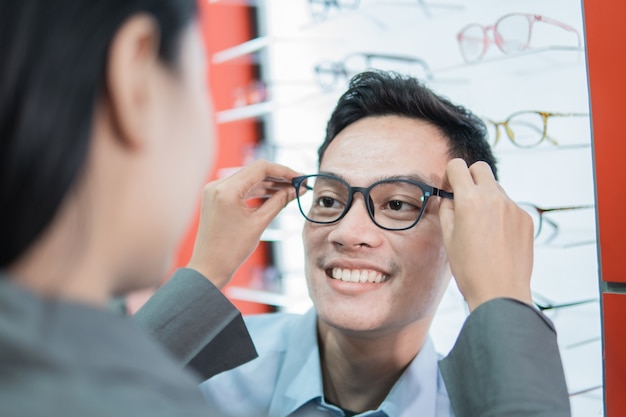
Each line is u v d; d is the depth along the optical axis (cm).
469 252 63
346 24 157
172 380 28
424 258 83
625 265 98
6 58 27
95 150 29
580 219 113
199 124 36
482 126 93
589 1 101
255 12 185
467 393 58
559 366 57
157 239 34
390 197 83
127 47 29
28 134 26
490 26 126
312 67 167
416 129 87
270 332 105
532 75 120
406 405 85
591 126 102
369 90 90
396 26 145
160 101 32
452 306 135
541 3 119
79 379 25
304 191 88
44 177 27
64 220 29
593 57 101
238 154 188
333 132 93
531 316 58
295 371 95
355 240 81
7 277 28
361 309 82
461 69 131
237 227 79
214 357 73
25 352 25
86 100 28
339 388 93
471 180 68
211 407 28
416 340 88
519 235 65
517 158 122
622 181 98
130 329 30
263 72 183
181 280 73
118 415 24
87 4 28
